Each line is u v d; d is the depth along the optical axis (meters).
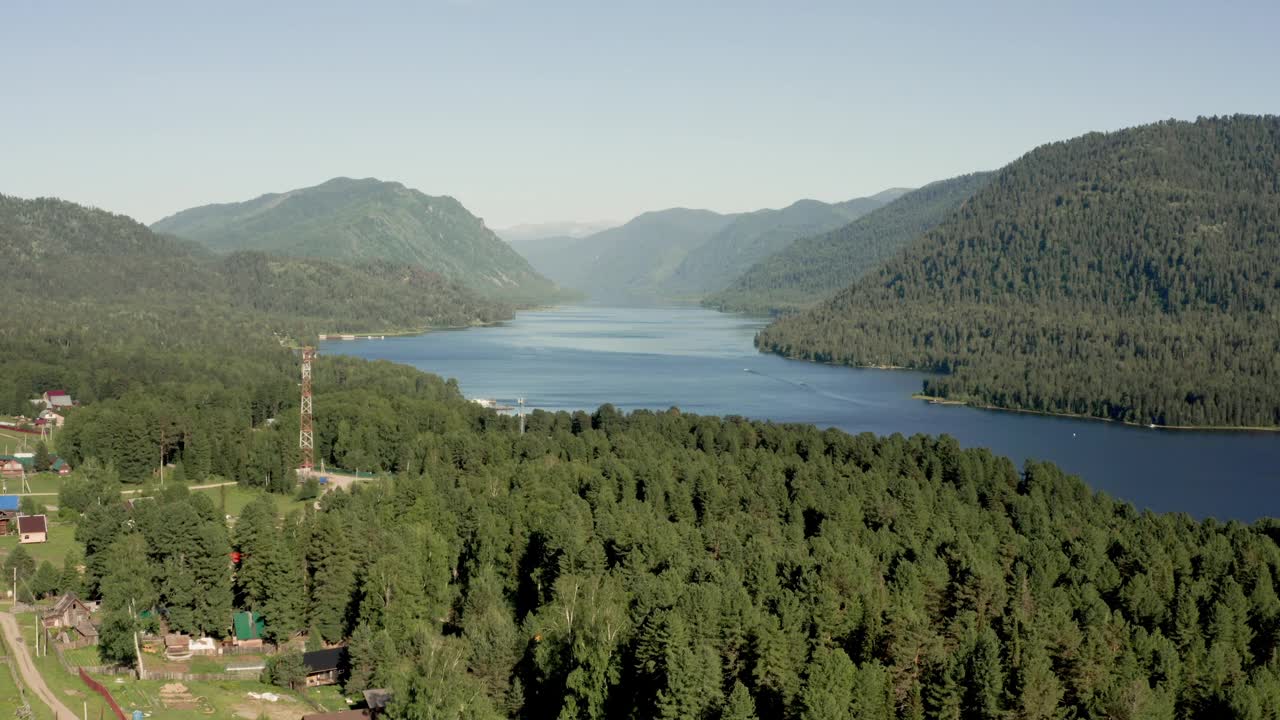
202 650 177.12
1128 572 184.62
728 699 128.25
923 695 135.50
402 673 145.75
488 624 157.25
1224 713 133.62
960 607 164.50
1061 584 177.62
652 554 185.25
